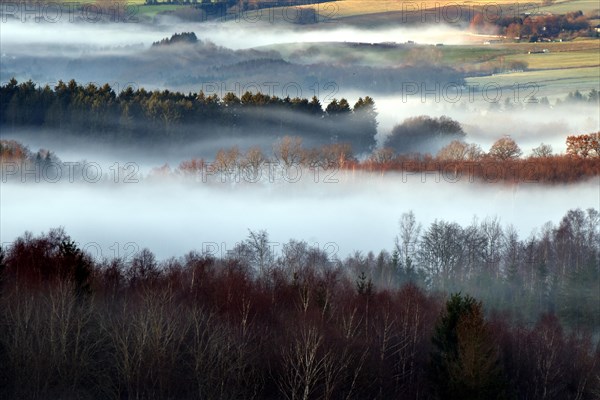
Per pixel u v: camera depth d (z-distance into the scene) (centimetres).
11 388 17062
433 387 17712
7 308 18112
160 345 17888
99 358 18088
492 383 16925
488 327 18112
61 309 18362
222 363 17450
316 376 17700
